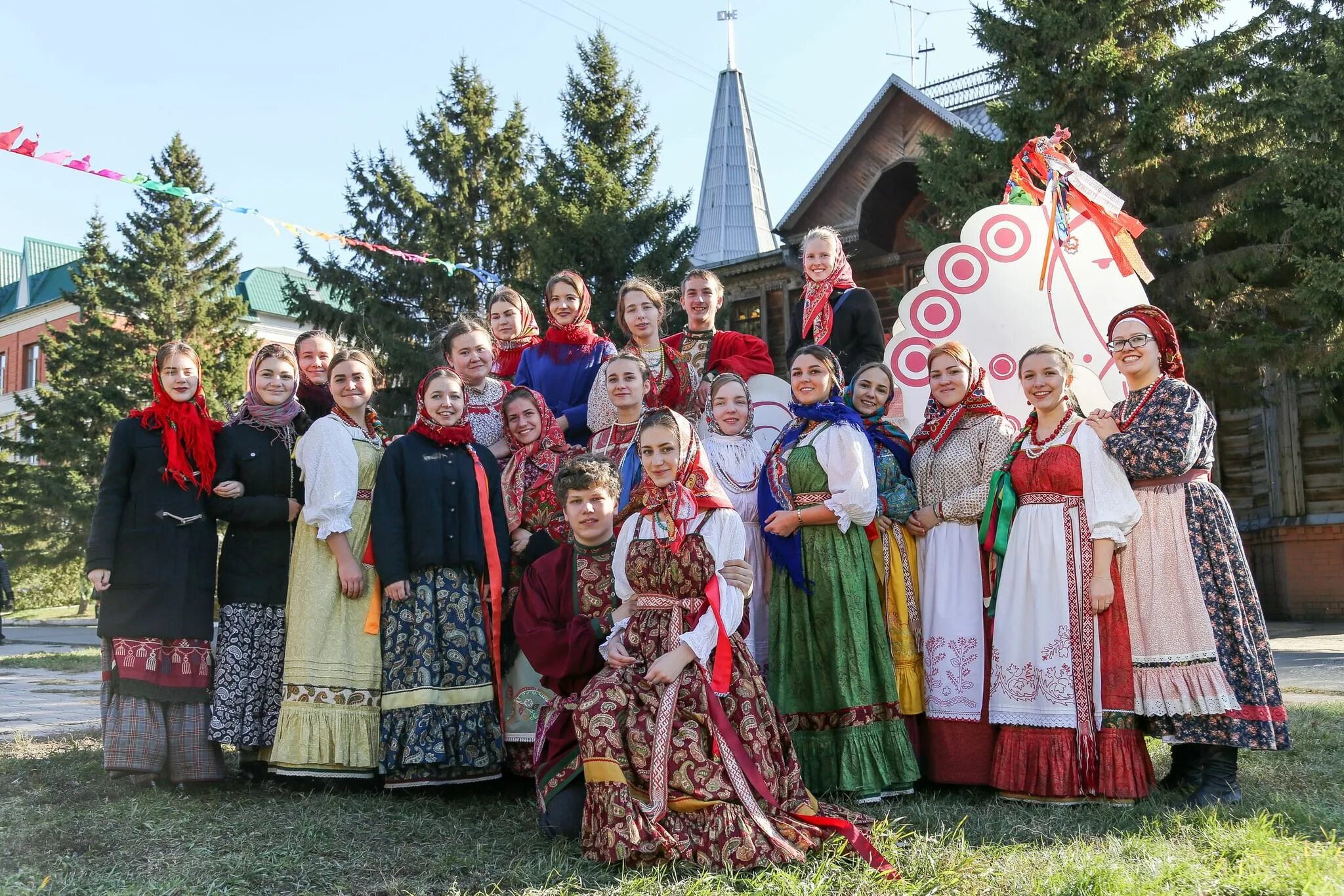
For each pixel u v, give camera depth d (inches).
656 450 141.3
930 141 604.4
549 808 136.8
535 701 167.9
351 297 815.7
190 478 166.6
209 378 1063.0
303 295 809.5
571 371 213.9
